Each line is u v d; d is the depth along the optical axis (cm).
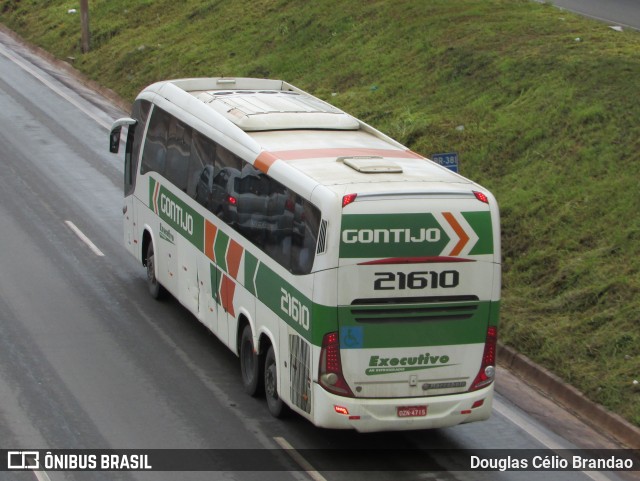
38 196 3444
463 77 3688
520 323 2431
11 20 6216
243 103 2414
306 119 2302
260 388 2148
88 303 2648
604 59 3419
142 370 2278
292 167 1980
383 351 1847
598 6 4616
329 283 1808
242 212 2167
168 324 2552
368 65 4131
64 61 5372
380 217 1808
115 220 3272
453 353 1878
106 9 5812
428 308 1850
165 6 5641
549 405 2195
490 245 1862
